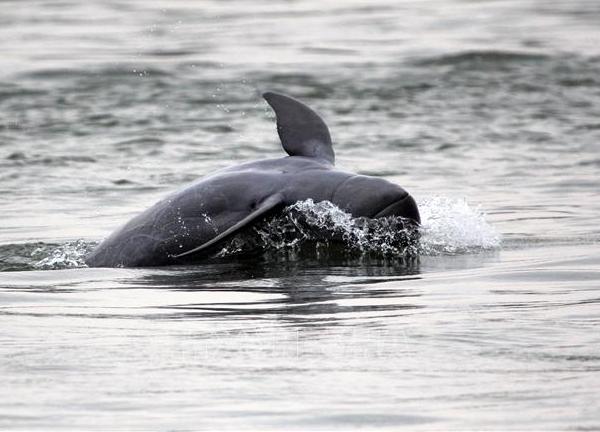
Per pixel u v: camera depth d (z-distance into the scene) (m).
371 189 46.44
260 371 30.00
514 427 25.61
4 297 40.16
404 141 73.81
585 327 33.78
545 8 131.12
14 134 76.94
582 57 99.50
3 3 139.50
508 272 42.44
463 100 85.50
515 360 30.48
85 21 125.81
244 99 87.25
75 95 88.75
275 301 38.56
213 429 25.73
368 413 26.72
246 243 47.81
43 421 26.34
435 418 26.31
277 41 111.00
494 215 54.53
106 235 52.34
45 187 63.38
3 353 32.09
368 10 130.75
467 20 122.69
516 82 90.94
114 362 31.03
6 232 53.09
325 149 49.12
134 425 26.02
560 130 76.25
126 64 99.81
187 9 134.00
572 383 28.44
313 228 47.00
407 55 101.69
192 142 74.75
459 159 69.06
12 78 94.25
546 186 61.66
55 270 45.59
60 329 34.97
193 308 37.78
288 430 25.70
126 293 40.66
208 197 47.88
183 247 46.97
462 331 33.59
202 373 29.89
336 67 97.38
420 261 45.16
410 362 30.52
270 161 48.97
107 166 68.38
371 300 38.31
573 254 45.31
